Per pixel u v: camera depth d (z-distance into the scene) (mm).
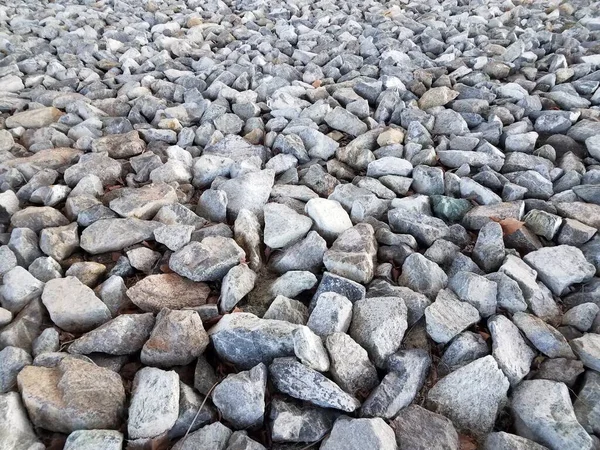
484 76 778
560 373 366
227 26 1078
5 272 445
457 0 1154
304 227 488
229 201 534
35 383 341
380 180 578
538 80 770
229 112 729
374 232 492
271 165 604
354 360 363
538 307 417
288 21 1087
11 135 653
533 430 335
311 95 752
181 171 578
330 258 445
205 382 368
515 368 367
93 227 488
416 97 751
